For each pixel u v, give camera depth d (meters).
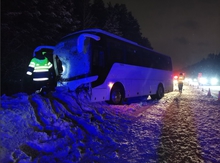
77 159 3.77
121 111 8.05
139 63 11.52
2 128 3.78
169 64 16.77
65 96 6.21
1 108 4.23
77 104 6.33
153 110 9.12
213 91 22.50
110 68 8.81
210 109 9.47
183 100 13.23
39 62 6.87
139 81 11.45
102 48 8.47
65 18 17.55
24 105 4.64
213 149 4.39
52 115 5.04
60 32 18.69
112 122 6.28
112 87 9.04
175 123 6.68
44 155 3.72
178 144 4.69
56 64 8.71
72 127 4.97
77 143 4.39
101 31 8.77
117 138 5.04
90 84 7.65
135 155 4.05
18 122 4.14
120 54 9.73
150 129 5.92
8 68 12.81
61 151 3.93
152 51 13.59
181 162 3.74
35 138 4.03
